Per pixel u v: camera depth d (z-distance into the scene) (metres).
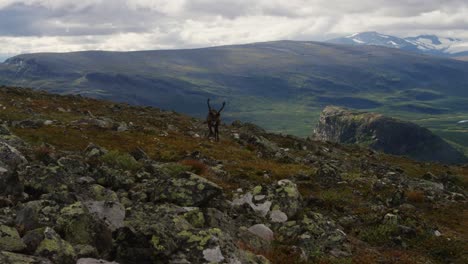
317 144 57.69
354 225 22.02
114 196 15.88
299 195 21.03
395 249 19.47
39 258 9.31
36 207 11.79
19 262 8.83
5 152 17.44
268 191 21.00
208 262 11.46
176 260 11.26
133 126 40.78
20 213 11.94
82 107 51.72
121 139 33.12
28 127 31.70
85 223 11.49
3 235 9.91
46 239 10.08
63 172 16.19
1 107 39.59
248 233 16.19
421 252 19.58
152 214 13.51
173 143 35.59
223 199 19.62
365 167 42.66
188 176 17.58
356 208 24.94
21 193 14.48
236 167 30.06
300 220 18.97
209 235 12.18
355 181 31.08
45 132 30.20
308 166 36.09
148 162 25.16
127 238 11.57
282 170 31.48
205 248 11.78
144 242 11.45
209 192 16.64
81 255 10.45
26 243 10.02
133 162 22.64
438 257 19.33
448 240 20.81
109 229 11.94
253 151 40.62
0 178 14.07
